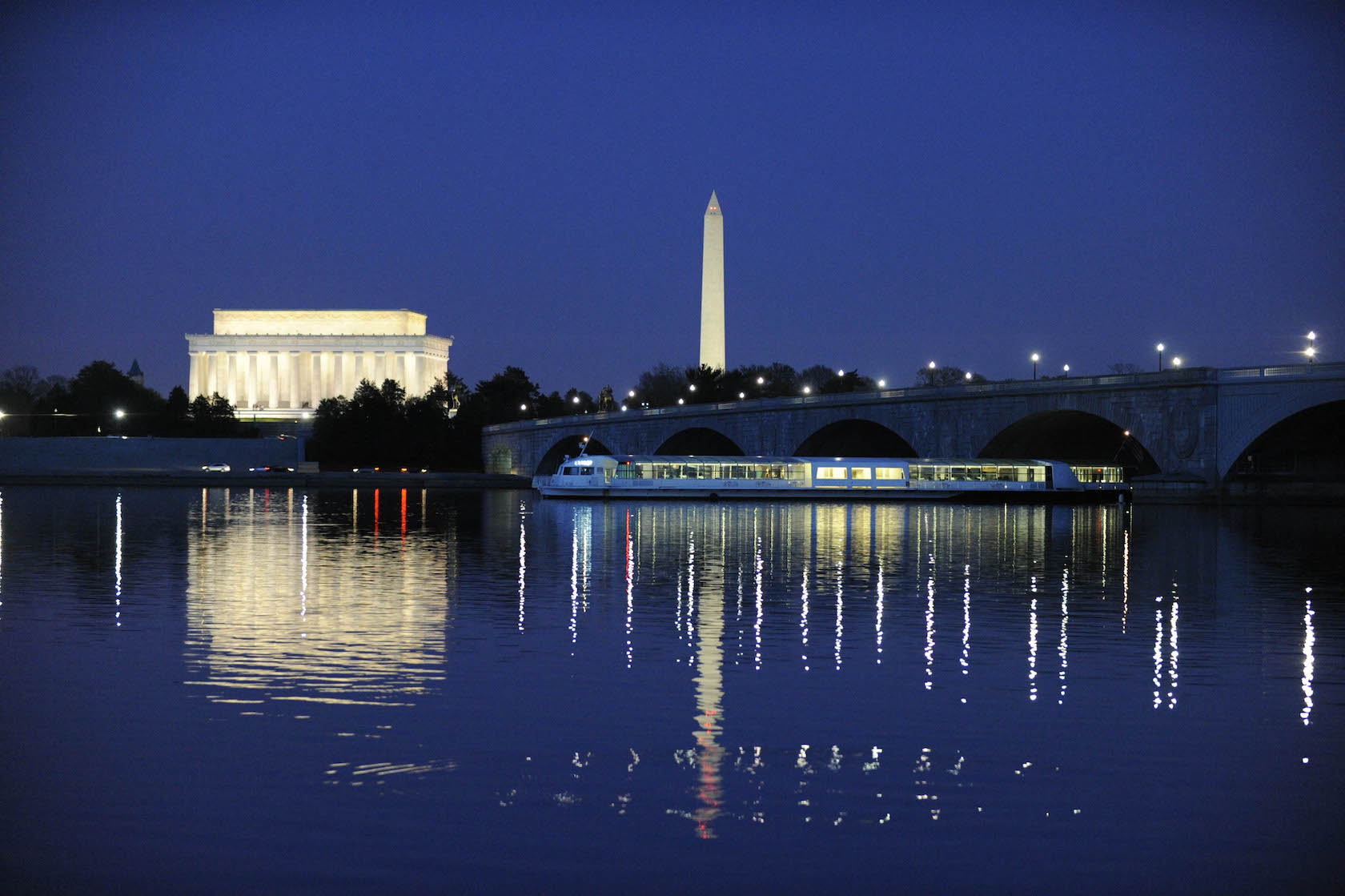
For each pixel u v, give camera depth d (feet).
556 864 144.36
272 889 138.51
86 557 434.71
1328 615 300.81
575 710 203.62
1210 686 222.89
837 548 473.26
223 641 259.19
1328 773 174.29
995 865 145.38
